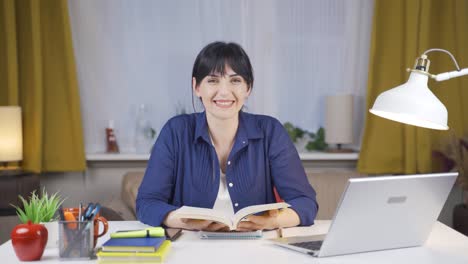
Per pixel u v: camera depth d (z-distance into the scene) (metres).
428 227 1.54
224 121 1.89
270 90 3.54
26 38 3.36
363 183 1.32
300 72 3.55
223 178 1.95
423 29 3.29
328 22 3.54
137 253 1.33
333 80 3.56
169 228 1.70
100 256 1.34
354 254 1.45
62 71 3.38
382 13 3.40
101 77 3.51
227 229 1.64
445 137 3.25
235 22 3.50
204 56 1.84
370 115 3.39
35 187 3.14
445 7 3.37
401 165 3.39
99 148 3.54
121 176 3.56
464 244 1.58
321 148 3.55
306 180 1.97
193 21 3.50
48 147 3.39
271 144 1.97
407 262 1.38
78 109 3.36
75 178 3.55
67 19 3.31
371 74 3.36
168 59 3.52
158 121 3.54
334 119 3.39
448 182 1.49
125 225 1.82
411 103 1.38
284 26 3.53
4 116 3.10
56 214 1.60
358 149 3.59
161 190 1.90
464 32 3.31
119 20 3.50
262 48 3.52
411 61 3.30
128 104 3.54
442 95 3.38
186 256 1.40
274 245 1.53
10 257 1.42
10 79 3.28
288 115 3.57
